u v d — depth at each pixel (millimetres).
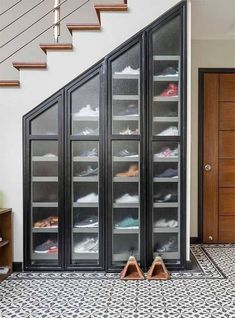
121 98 2447
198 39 3305
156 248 2479
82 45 2434
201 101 3318
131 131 2453
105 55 2428
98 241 2436
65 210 2424
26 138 2430
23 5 3207
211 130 3307
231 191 3311
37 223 2471
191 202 3318
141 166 2418
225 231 3316
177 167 2482
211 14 2709
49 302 1893
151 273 2273
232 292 2029
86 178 2457
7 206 2447
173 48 2461
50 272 2414
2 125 2445
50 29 3195
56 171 2469
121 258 2455
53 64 2434
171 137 2430
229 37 3275
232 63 3311
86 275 2355
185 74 2426
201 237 3322
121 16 2432
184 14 2424
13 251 2445
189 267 2459
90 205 2459
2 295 1996
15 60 3180
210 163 3305
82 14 3201
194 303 1866
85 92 2471
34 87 2436
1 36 3191
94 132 2469
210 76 3320
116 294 2006
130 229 2445
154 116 2471
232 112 3299
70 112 2434
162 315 1718
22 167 2443
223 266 2555
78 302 1891
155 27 2428
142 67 2412
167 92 2473
